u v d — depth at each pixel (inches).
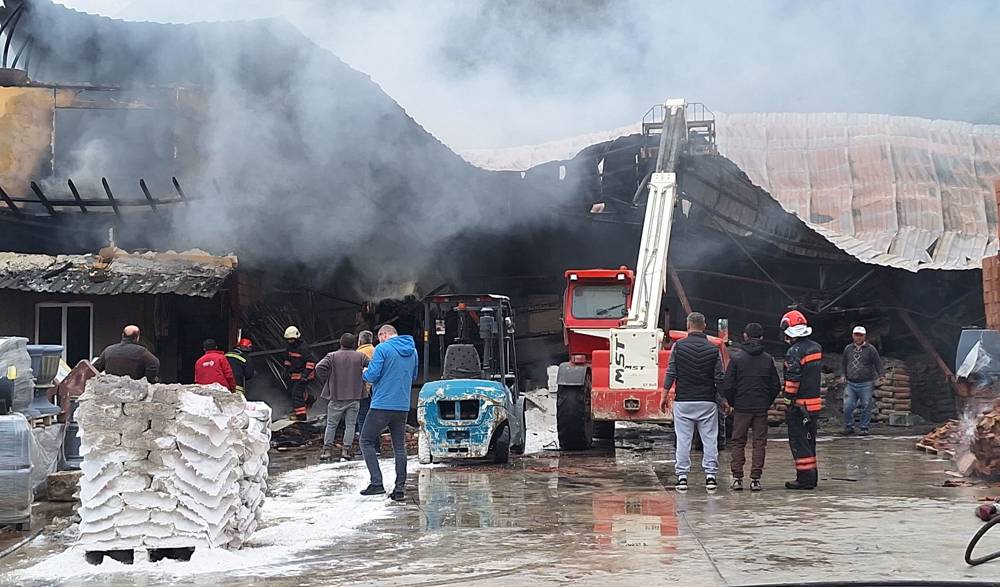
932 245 858.1
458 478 455.8
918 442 597.9
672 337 624.1
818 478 440.5
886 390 802.8
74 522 346.6
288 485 443.8
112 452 274.4
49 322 695.1
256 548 292.2
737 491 401.1
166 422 276.4
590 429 606.5
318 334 816.9
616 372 558.3
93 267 672.4
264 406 333.4
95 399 275.3
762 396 399.5
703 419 404.5
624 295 641.0
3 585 251.3
